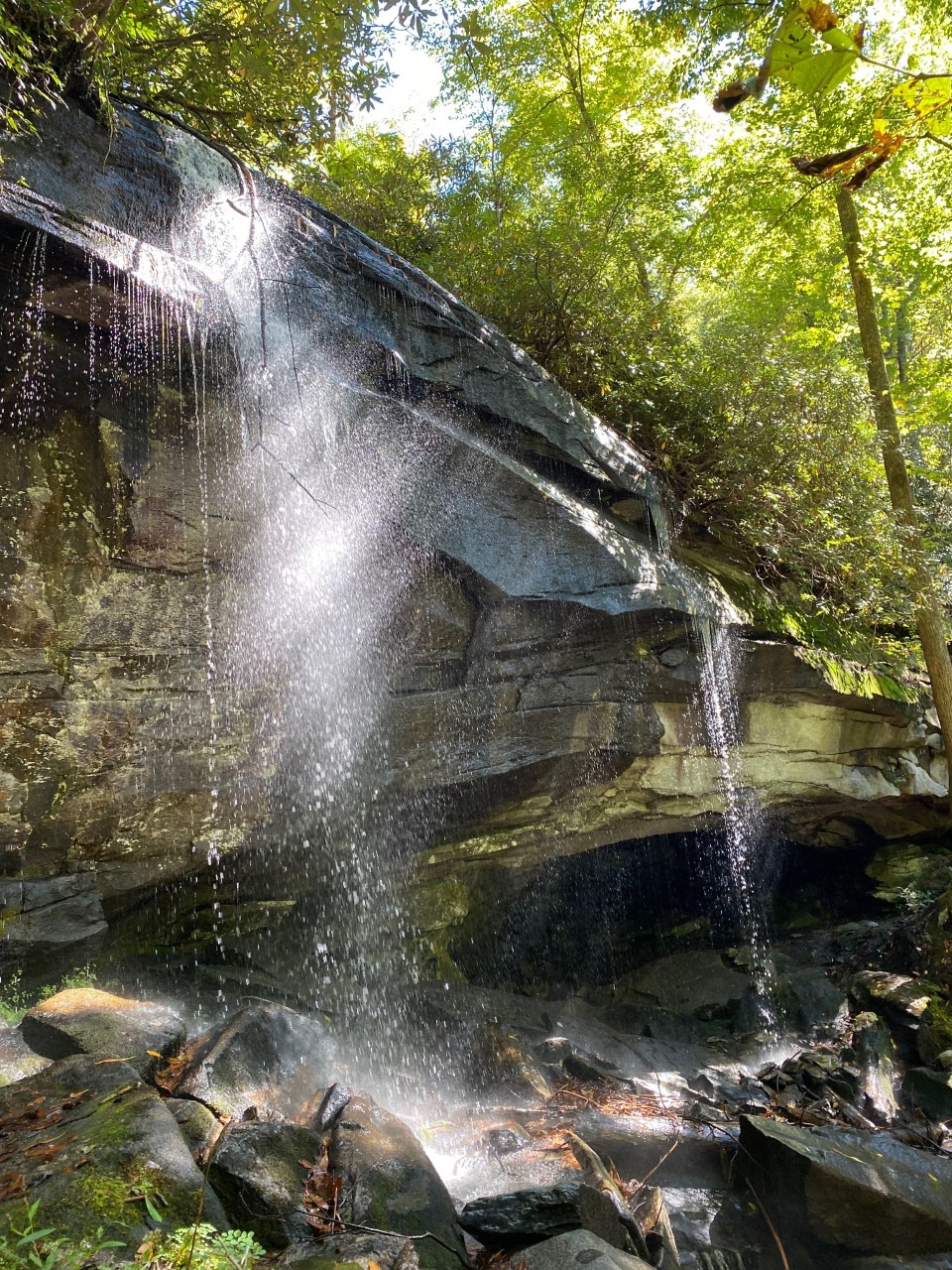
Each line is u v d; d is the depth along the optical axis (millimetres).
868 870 13234
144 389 5719
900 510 11312
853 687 10289
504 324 11133
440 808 7621
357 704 6898
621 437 9820
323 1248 3096
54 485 5328
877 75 10258
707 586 9164
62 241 4883
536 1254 3416
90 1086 3691
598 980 10938
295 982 7355
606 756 8383
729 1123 6836
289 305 6613
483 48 6562
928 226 11016
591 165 12039
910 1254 5117
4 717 5113
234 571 6199
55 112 5453
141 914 6406
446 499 7254
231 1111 4031
